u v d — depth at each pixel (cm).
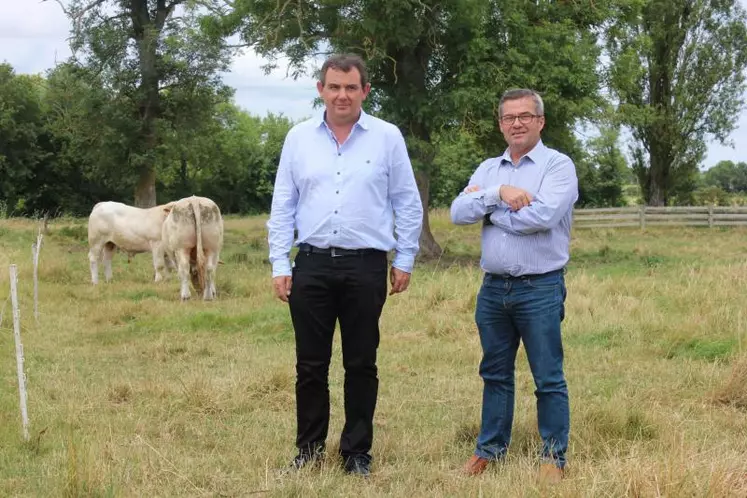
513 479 429
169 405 632
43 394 673
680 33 3553
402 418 597
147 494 435
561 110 1828
